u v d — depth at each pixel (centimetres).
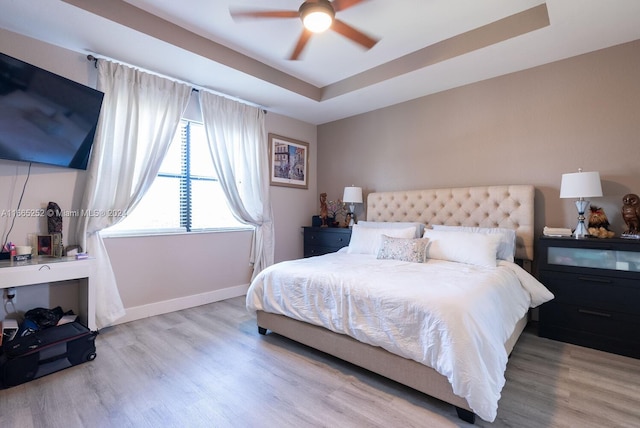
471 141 338
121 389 184
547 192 293
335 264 264
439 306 163
